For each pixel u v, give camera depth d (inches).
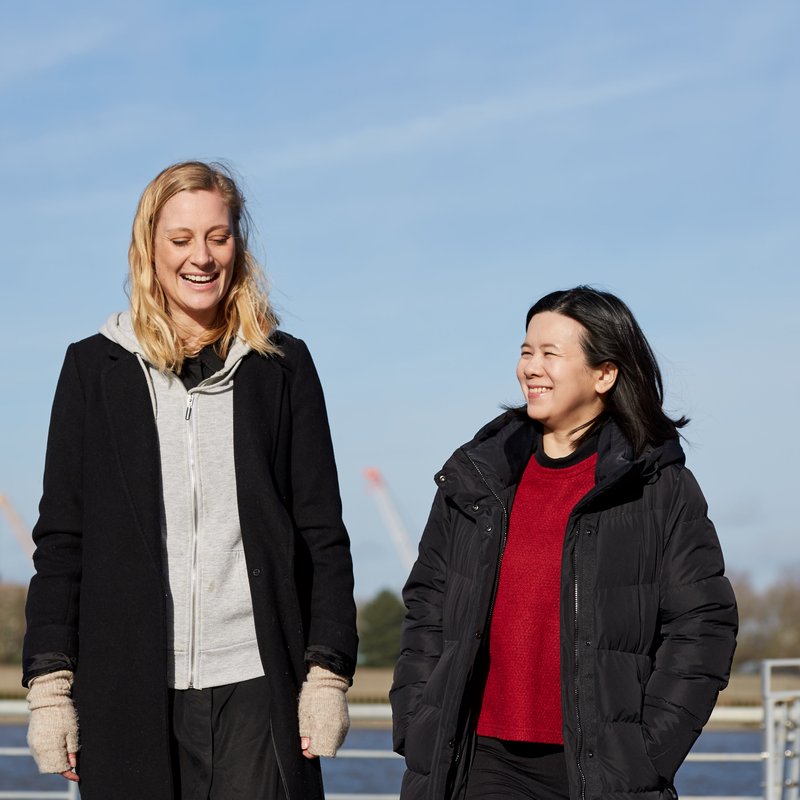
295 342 139.9
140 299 132.0
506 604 131.1
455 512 137.3
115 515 128.0
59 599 128.5
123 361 131.9
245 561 129.2
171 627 127.3
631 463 125.7
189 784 127.0
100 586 127.3
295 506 135.7
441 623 137.9
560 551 130.1
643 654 127.3
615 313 134.4
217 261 132.0
